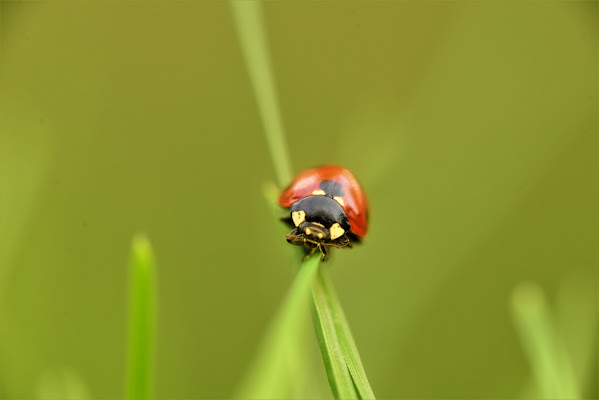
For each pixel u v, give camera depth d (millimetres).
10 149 127
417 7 148
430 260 137
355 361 112
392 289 135
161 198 137
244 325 135
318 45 147
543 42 145
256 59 119
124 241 134
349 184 127
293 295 106
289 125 146
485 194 140
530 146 143
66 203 132
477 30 146
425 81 144
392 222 137
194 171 139
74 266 130
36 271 127
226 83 142
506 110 143
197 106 141
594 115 144
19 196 126
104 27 140
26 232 126
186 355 133
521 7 146
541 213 142
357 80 147
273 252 135
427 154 140
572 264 142
